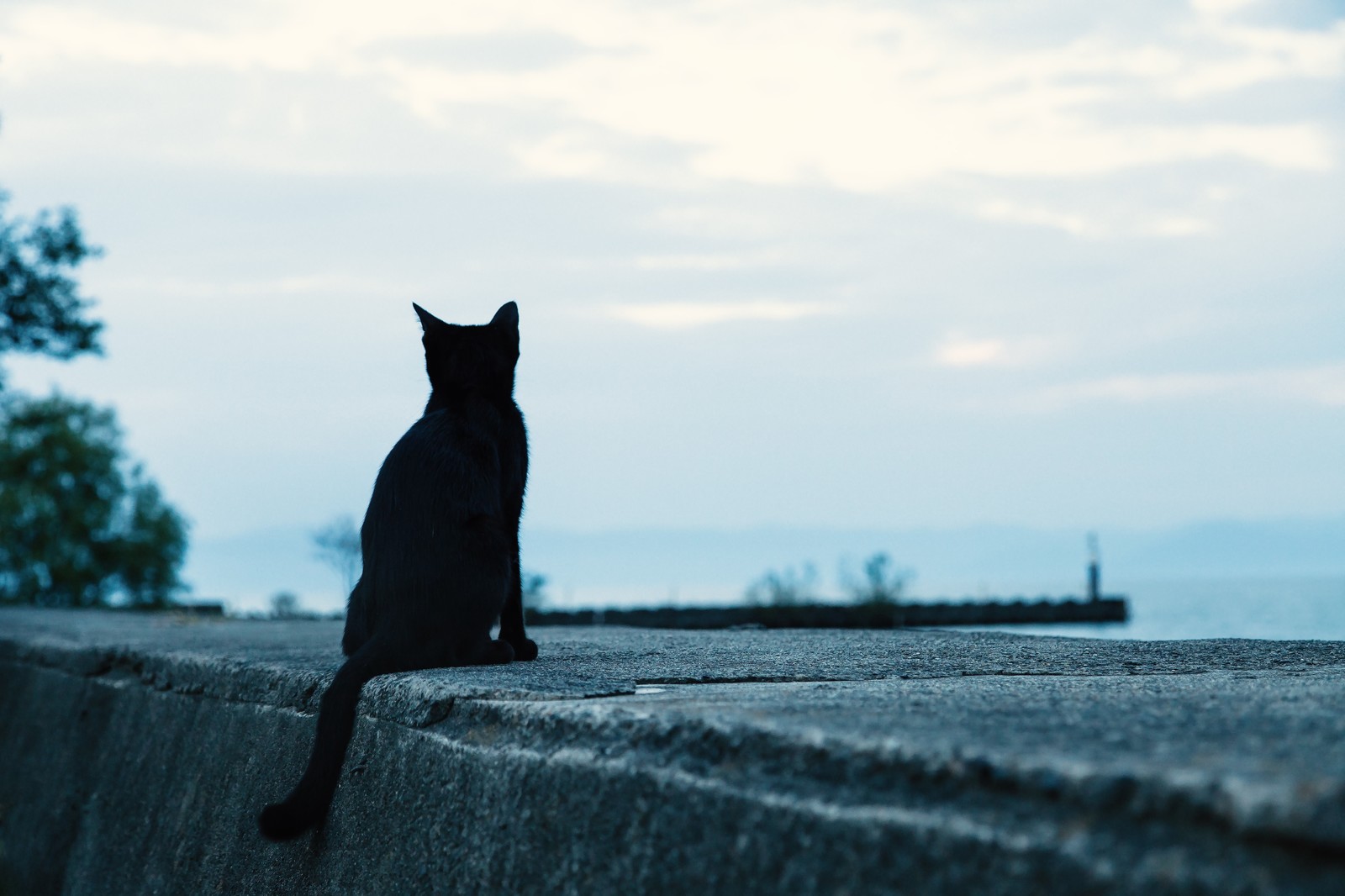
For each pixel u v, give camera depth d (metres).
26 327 24.12
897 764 2.09
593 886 2.54
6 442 41.50
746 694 3.24
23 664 7.88
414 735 3.45
